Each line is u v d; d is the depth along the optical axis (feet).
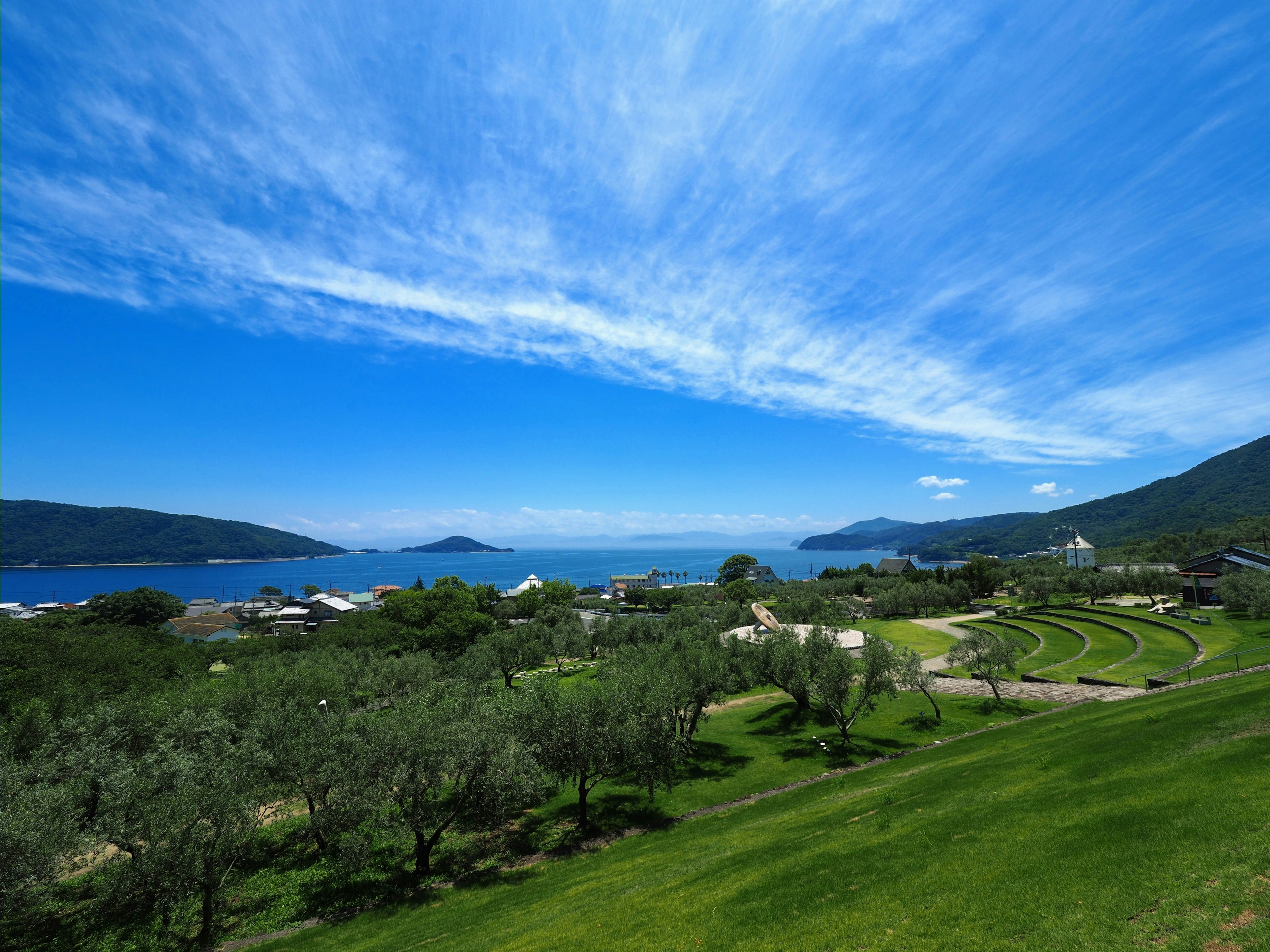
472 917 85.87
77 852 91.66
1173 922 39.40
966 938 44.80
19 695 187.21
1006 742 121.29
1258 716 72.95
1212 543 618.85
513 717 120.67
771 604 471.62
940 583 469.16
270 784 112.47
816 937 51.03
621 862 98.12
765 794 130.41
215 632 506.48
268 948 87.56
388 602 479.41
